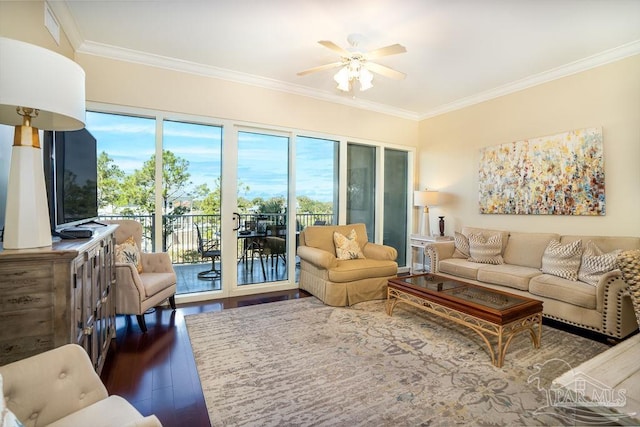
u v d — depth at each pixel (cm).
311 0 235
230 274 380
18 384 96
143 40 298
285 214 425
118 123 329
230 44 305
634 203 301
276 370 210
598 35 282
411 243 512
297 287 426
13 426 72
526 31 275
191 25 271
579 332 275
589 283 273
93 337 182
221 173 378
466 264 374
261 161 406
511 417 163
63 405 104
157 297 289
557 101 358
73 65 149
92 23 269
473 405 174
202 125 367
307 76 381
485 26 268
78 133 234
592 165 328
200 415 165
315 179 449
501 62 338
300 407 172
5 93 125
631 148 303
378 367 214
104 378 200
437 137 509
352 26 270
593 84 329
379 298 368
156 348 240
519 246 364
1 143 175
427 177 529
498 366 215
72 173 223
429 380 199
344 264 368
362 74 285
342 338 260
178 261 367
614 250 287
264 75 380
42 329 135
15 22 193
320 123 442
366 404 174
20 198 139
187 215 365
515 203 398
